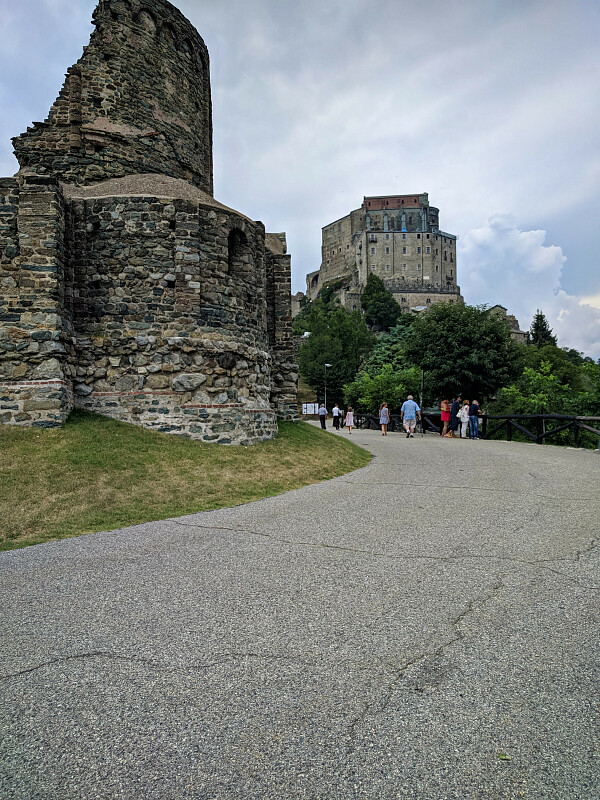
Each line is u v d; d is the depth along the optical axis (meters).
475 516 7.05
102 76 15.62
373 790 2.34
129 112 16.02
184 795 2.34
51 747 2.65
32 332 11.56
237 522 7.32
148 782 2.41
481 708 2.87
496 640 3.59
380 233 121.81
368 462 14.10
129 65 16.06
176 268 13.25
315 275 139.88
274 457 12.69
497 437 24.47
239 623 3.94
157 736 2.71
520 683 3.08
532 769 2.44
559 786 2.34
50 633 3.87
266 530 6.71
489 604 4.16
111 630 3.88
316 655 3.44
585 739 2.62
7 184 11.80
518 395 25.58
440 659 3.36
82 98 15.41
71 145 15.23
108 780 2.43
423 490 9.16
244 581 4.82
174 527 7.20
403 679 3.15
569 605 4.12
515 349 33.16
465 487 9.36
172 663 3.40
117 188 14.38
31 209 11.76
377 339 83.06
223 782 2.40
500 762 2.49
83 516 8.14
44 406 11.41
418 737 2.65
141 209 13.23
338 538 6.16
